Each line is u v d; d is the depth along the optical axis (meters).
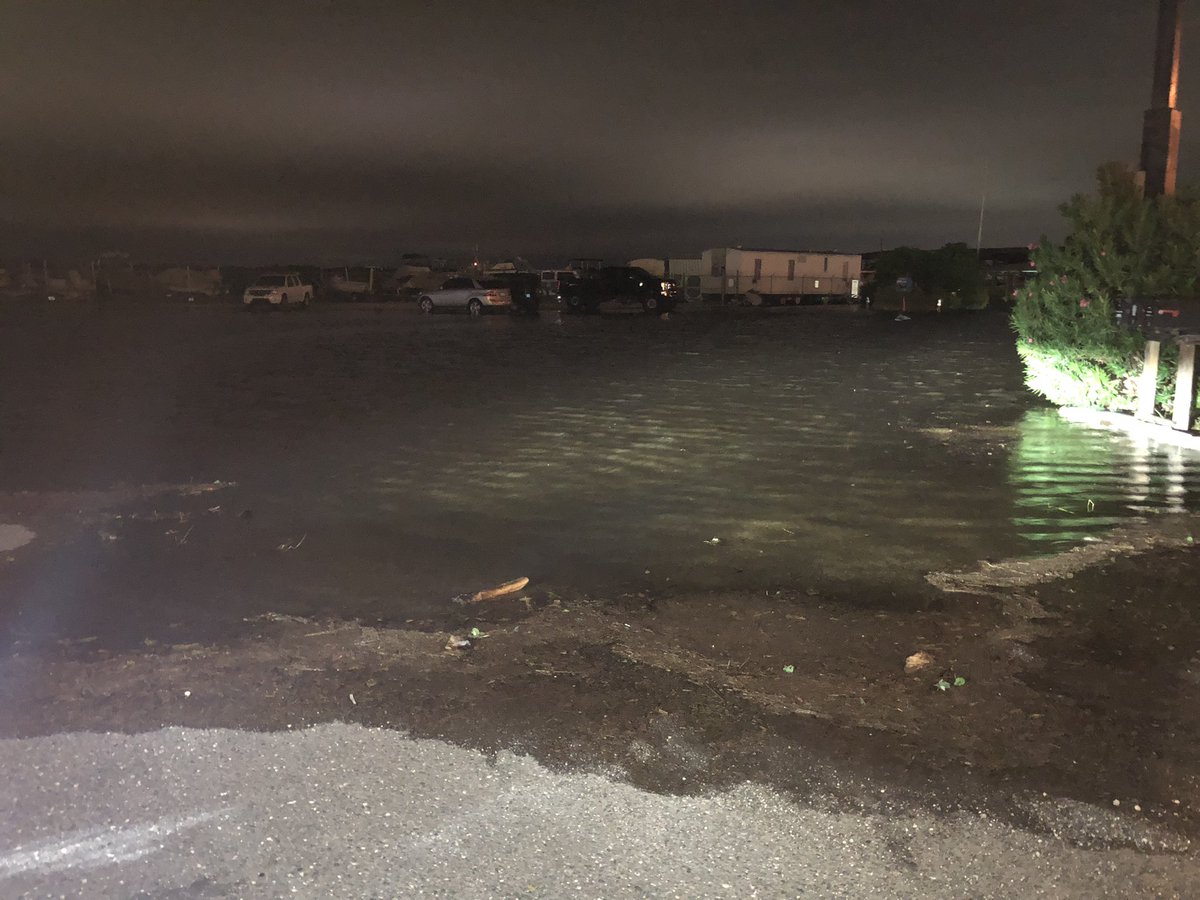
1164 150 11.85
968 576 5.97
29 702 4.21
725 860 3.16
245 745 3.84
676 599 5.61
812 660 4.68
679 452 10.18
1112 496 7.98
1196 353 10.70
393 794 3.51
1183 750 3.81
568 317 39.56
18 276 55.31
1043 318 12.51
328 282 58.25
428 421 12.33
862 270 60.22
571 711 4.13
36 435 11.27
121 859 3.15
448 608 5.48
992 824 3.33
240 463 9.69
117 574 6.11
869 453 10.01
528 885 3.04
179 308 46.28
